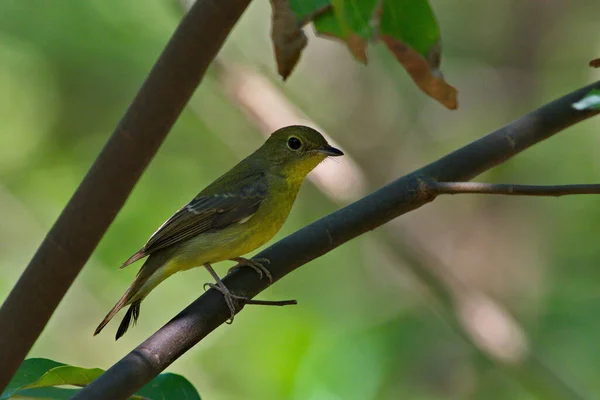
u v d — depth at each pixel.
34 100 15.23
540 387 11.93
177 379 4.75
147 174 14.79
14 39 15.13
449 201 16.20
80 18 15.20
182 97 3.04
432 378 13.13
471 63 17.33
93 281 13.41
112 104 15.45
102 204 3.14
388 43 4.10
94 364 13.25
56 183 14.87
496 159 5.18
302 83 16.83
